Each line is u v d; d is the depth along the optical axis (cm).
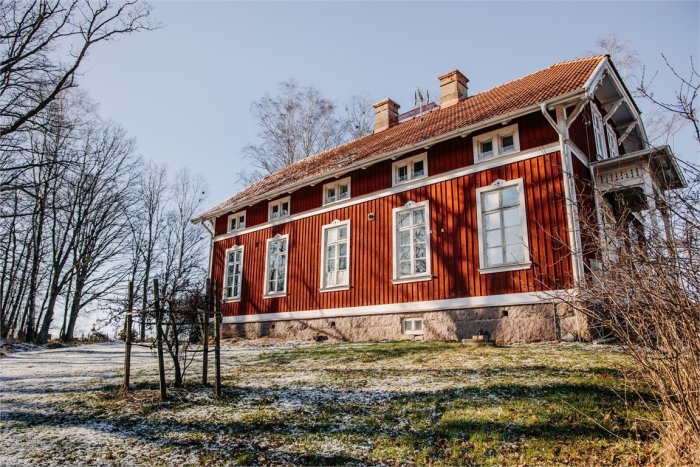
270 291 1764
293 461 465
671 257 386
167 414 617
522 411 538
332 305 1510
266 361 1024
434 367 812
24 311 2816
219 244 2077
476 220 1202
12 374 987
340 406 621
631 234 435
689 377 394
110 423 590
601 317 479
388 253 1389
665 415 439
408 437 507
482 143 1259
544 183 1098
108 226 2911
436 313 1238
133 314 740
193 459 472
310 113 3069
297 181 1689
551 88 1221
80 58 1644
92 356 1392
